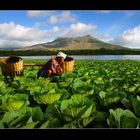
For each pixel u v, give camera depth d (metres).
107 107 3.09
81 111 2.33
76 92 3.75
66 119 2.35
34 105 3.21
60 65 7.56
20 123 2.05
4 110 2.79
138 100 2.91
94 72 8.97
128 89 3.93
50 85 4.59
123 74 8.34
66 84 4.57
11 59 8.20
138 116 2.62
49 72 7.07
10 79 6.92
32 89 3.99
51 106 2.55
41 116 2.30
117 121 2.13
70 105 2.46
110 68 12.78
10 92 3.79
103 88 4.18
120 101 3.08
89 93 3.72
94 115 2.38
